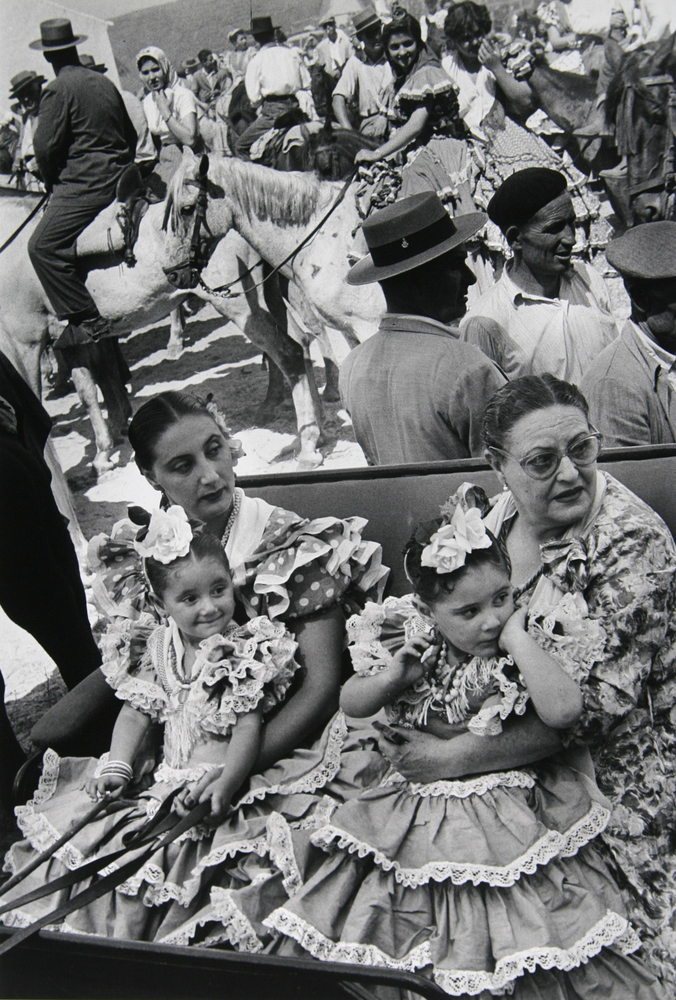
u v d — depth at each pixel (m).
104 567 2.88
